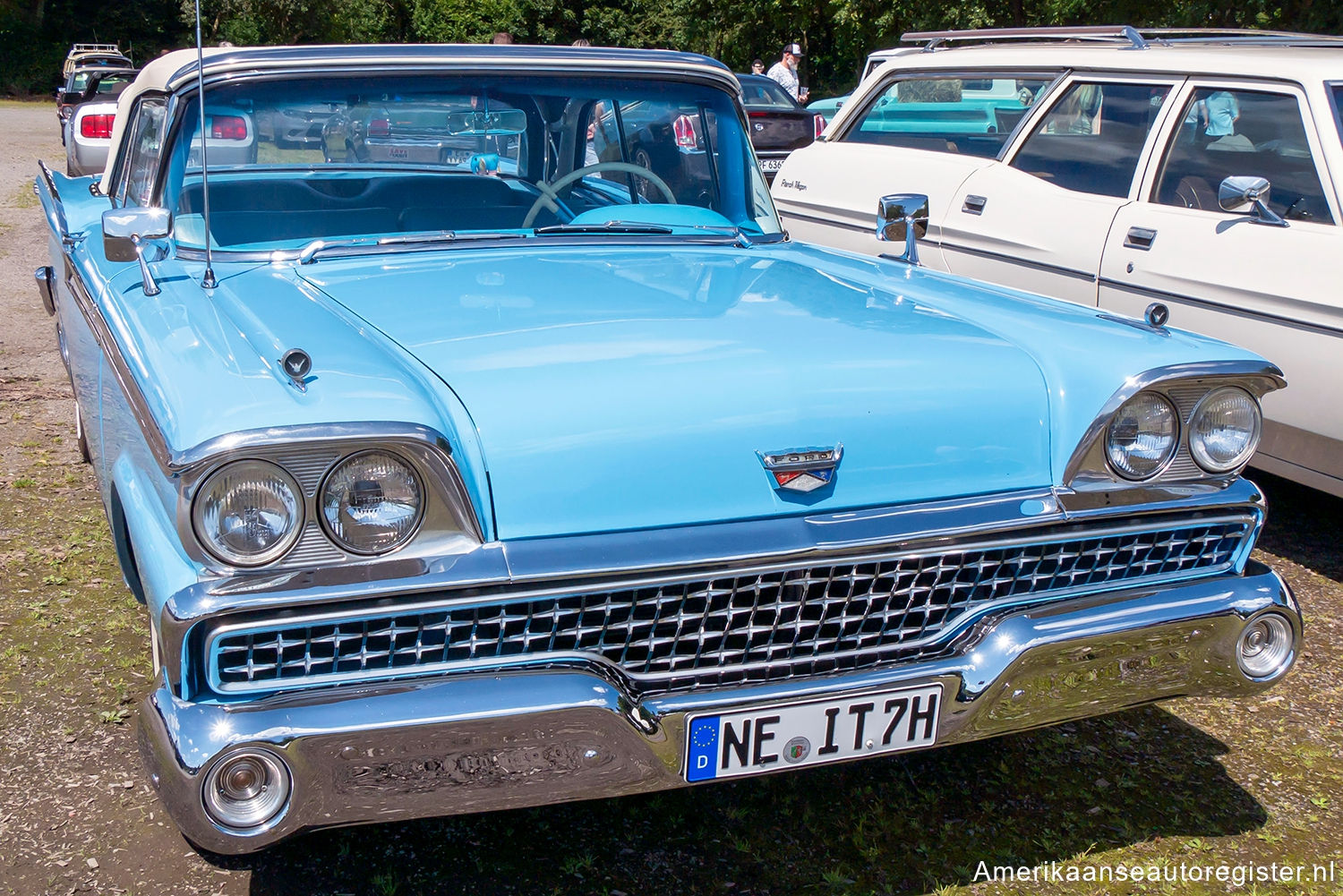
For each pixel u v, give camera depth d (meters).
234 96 2.67
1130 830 2.49
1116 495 2.16
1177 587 2.22
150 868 2.21
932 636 2.10
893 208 3.22
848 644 2.04
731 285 2.64
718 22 30.38
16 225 10.32
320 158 2.74
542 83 2.91
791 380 2.04
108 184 3.84
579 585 1.82
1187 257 4.26
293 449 1.64
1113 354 2.21
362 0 37.16
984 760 2.75
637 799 2.53
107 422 2.62
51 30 45.66
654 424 1.91
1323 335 3.81
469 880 2.24
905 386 2.09
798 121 11.79
